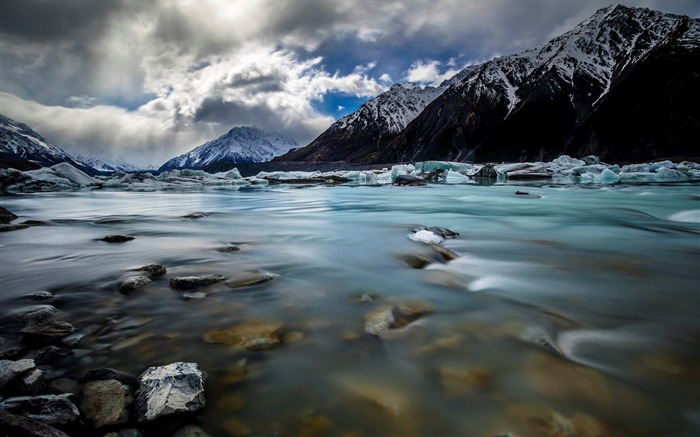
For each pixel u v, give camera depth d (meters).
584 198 18.30
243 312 3.80
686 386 2.62
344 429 2.19
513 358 2.95
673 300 4.32
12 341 3.10
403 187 32.06
